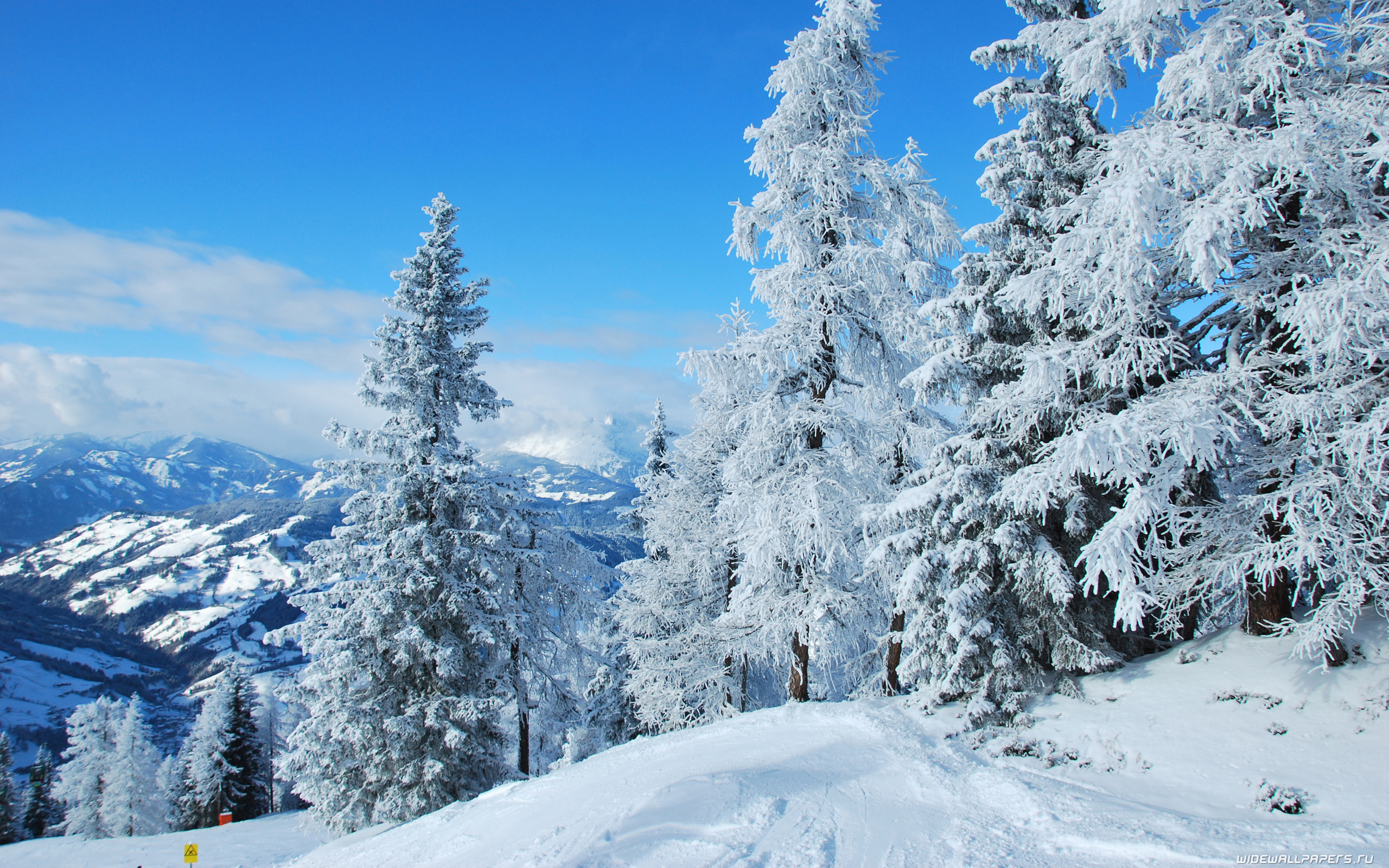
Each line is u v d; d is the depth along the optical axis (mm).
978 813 7246
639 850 6465
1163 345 9297
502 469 20375
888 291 13320
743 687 20875
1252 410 8594
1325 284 7402
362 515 17891
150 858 21391
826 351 13734
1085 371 10164
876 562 13195
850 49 13523
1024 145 11867
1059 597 10250
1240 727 8266
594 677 25328
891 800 7758
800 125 13359
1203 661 10023
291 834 24469
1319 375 7887
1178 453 8383
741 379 13148
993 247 12500
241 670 41844
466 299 19438
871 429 14125
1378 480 7133
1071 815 6875
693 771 9453
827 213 13039
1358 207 7707
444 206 19188
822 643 13211
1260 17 8016
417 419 18016
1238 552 8688
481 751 17000
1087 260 9141
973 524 12023
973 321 12852
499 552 19078
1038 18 12023
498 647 18547
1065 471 8656
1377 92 7941
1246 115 9047
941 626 12047
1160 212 8281
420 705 16797
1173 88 8641
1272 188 7359
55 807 52938
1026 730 10055
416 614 17297
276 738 48625
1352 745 7336
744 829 6777
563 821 8391
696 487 20984
